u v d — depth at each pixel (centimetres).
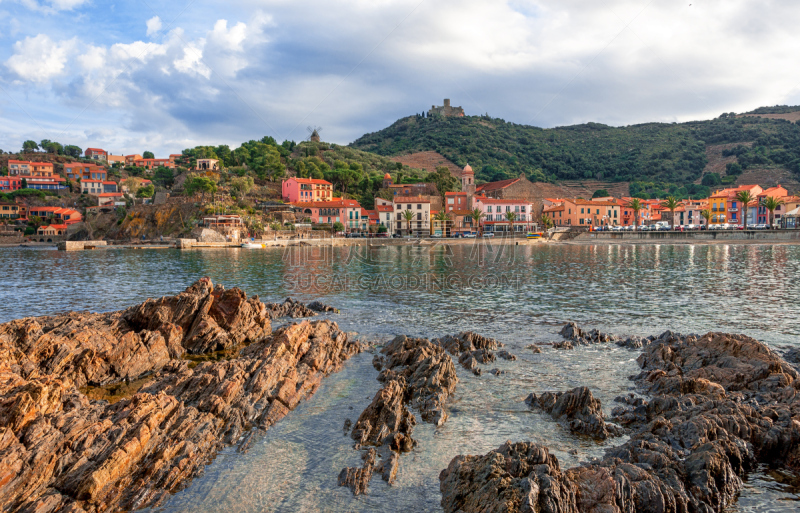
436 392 2228
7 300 4644
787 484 1520
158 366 2677
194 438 1714
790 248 11769
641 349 2997
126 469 1514
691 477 1452
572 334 3284
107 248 13750
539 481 1319
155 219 16088
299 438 1836
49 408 1695
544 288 5562
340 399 2222
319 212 17512
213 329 3081
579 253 11250
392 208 17962
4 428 1463
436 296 5047
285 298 4947
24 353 2256
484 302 4672
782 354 2789
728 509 1406
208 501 1438
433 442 1816
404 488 1510
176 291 5269
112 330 2858
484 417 2033
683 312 4075
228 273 7162
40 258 10069
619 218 19050
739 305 4344
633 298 4803
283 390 2159
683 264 8169
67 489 1394
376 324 3744
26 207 19112
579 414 1969
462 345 3008
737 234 14162
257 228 15488
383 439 1814
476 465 1477
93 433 1576
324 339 2941
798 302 4466
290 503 1436
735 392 2052
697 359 2533
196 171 19050
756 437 1672
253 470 1606
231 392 2033
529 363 2753
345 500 1452
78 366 2377
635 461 1558
